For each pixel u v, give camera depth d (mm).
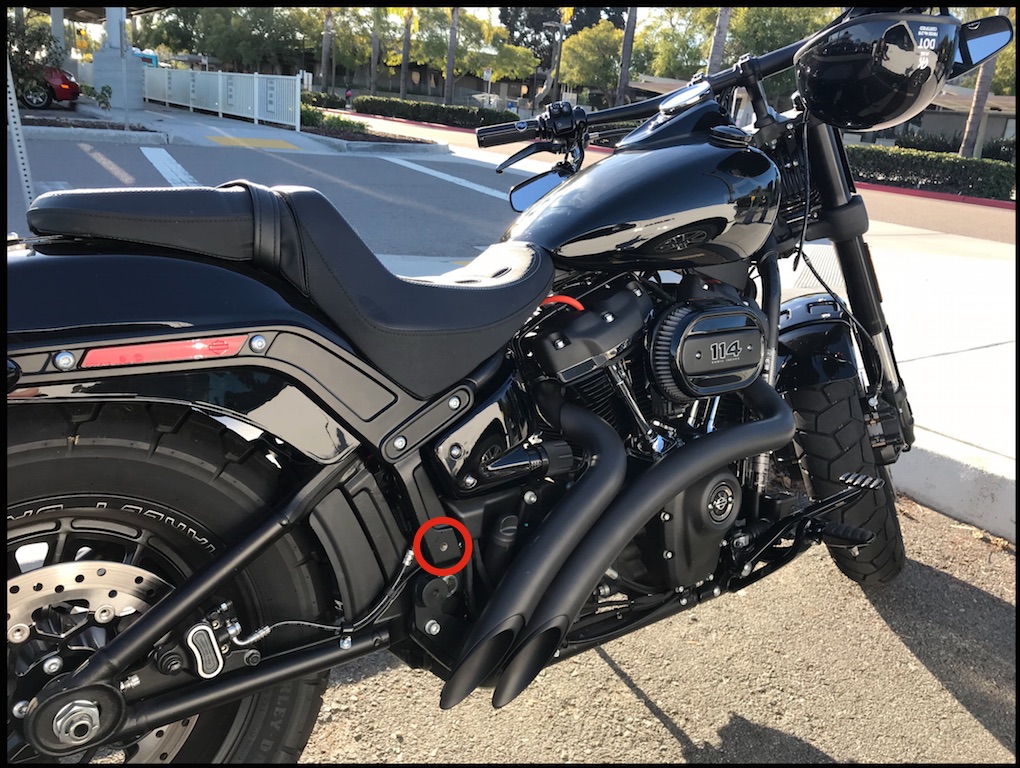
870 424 2506
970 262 8234
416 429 1599
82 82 26062
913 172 22438
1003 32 1899
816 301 2506
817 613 2625
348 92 43000
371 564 1611
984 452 3404
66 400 1311
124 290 1340
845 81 1795
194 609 1419
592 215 1812
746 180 1928
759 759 2018
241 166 10922
